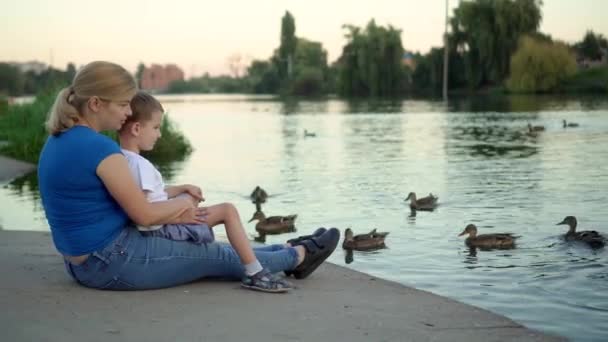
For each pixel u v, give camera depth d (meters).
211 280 5.61
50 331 4.39
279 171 19.95
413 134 32.28
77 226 4.98
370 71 91.44
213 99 119.31
